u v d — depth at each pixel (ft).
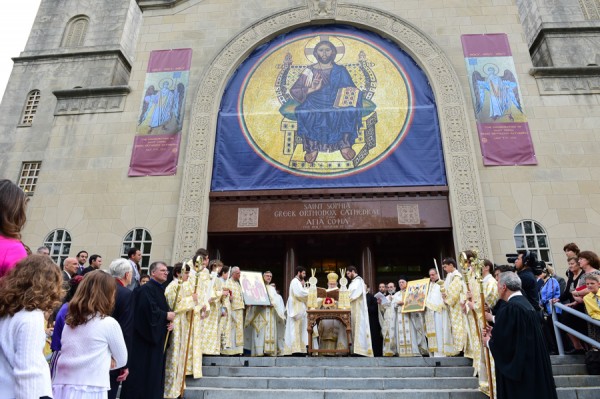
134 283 29.71
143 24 56.70
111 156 49.98
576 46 61.26
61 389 12.02
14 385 8.48
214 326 27.78
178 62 54.08
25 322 8.82
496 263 42.45
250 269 51.72
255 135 49.52
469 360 26.94
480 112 48.49
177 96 52.08
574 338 25.44
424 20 53.57
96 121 52.03
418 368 25.16
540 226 43.62
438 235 46.19
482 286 21.25
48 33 71.15
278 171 47.65
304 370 25.34
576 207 44.01
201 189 46.83
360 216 45.34
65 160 50.24
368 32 54.08
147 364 18.86
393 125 48.73
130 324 17.40
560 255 42.24
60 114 52.80
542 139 47.03
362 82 50.98
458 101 48.67
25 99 65.10
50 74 66.69
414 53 51.55
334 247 50.47
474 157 45.88
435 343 29.35
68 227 47.11
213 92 51.44
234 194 46.85
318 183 46.80
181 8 57.21
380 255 51.11
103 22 71.31
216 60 53.06
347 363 27.30
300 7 55.11
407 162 47.01
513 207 44.45
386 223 44.86
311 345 28.99
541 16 65.36
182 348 22.30
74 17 72.33
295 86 51.39
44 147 60.90
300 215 45.88
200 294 25.21
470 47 51.70
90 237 46.50
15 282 9.13
